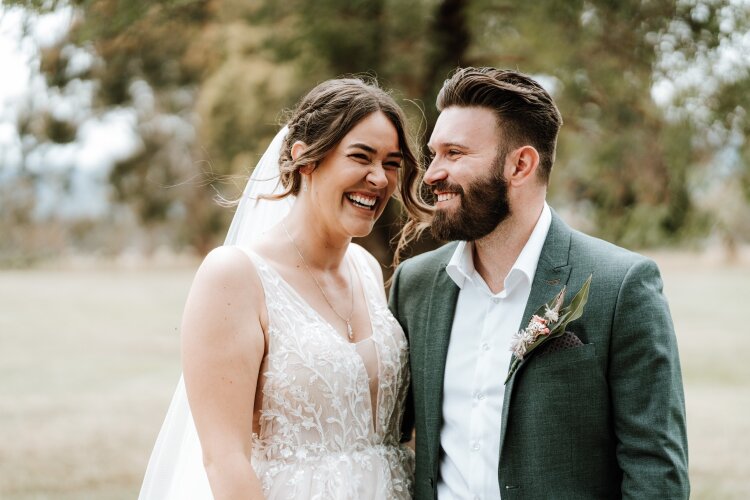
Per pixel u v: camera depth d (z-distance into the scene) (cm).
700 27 469
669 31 479
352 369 219
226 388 203
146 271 3125
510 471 204
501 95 210
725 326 1630
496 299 218
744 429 795
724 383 1046
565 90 525
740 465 662
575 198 628
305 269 228
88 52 545
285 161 231
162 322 1677
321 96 222
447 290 227
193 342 205
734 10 464
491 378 212
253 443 217
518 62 545
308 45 533
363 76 527
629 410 197
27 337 1470
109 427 798
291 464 212
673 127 517
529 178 213
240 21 577
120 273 3022
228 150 614
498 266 219
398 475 229
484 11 527
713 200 562
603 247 214
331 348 218
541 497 201
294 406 213
